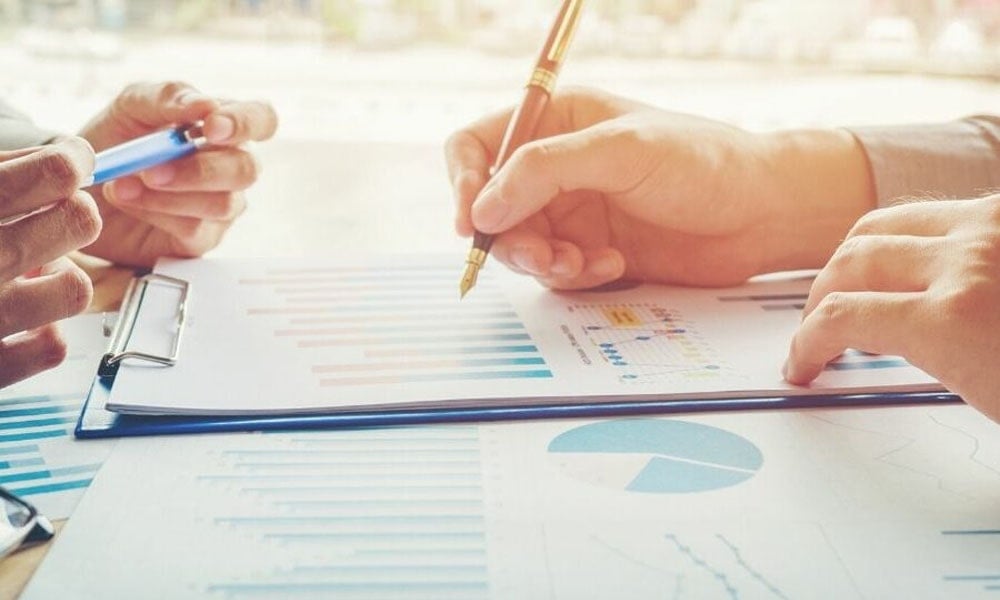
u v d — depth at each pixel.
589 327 0.58
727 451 0.43
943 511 0.39
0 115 0.74
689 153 0.63
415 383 0.49
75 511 0.38
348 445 0.44
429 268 0.69
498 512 0.38
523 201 0.60
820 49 1.81
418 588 0.33
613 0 1.82
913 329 0.44
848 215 0.69
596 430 0.45
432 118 1.41
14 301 0.48
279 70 1.72
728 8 1.86
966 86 1.65
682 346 0.55
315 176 1.01
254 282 0.65
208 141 0.68
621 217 0.68
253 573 0.34
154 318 0.57
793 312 0.61
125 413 0.46
